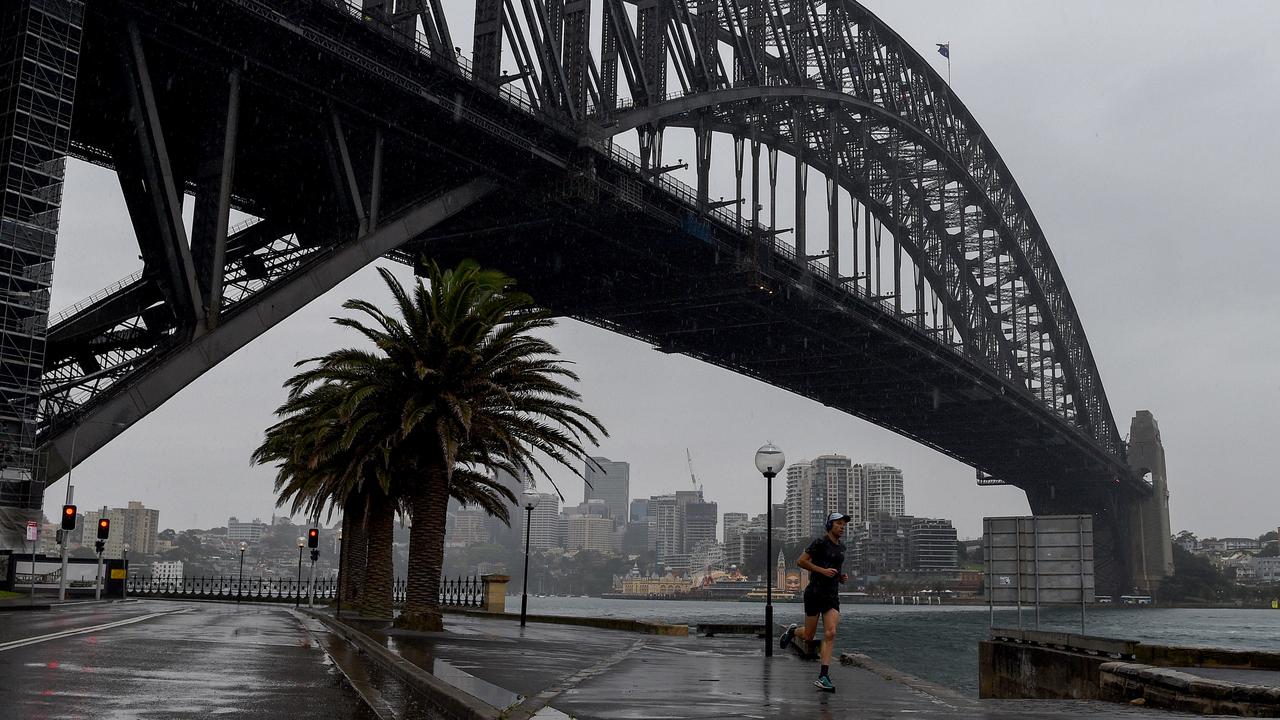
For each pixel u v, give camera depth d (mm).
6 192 32969
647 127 63688
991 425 131750
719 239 70125
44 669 14211
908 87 103312
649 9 66062
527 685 14406
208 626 26922
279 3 40250
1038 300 139500
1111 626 120312
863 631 96062
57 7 34500
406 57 44812
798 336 89062
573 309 80125
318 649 20125
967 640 78812
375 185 45406
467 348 30578
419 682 13875
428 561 31062
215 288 37062
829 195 85875
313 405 39719
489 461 34094
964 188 117875
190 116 46062
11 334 32625
